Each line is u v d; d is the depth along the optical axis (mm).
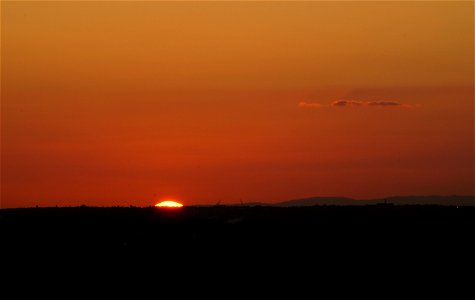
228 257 156250
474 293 142625
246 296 142750
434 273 149875
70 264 154375
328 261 154375
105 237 165000
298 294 143125
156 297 142875
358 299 141250
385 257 155750
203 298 142375
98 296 143250
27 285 146750
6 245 161375
